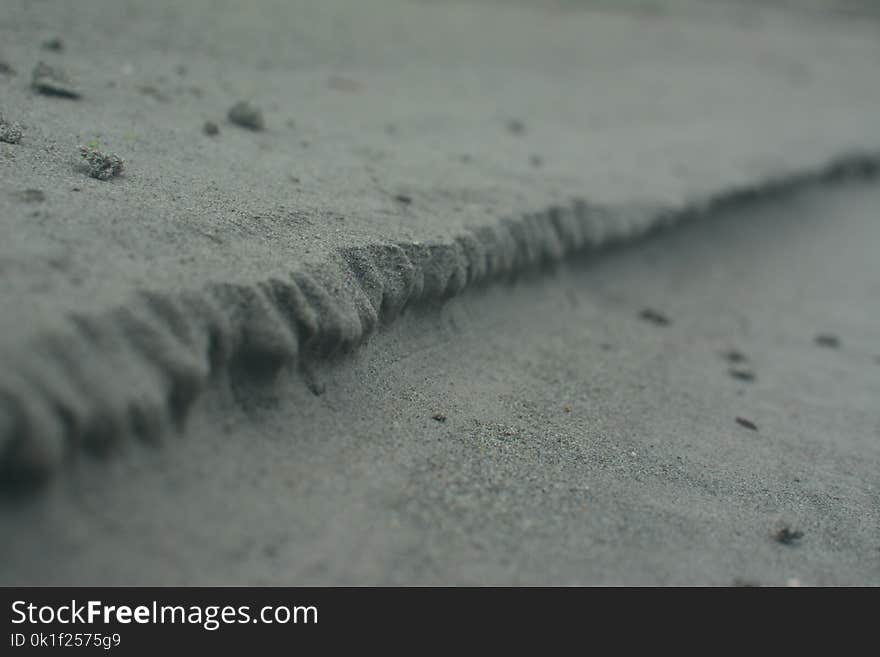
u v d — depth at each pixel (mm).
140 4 583
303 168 401
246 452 297
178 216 323
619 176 506
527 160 492
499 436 337
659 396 386
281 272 312
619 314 442
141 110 417
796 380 428
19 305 268
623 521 314
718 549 312
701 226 541
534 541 302
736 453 359
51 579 261
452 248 367
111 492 272
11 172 323
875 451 377
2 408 256
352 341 326
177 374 282
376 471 309
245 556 279
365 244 343
